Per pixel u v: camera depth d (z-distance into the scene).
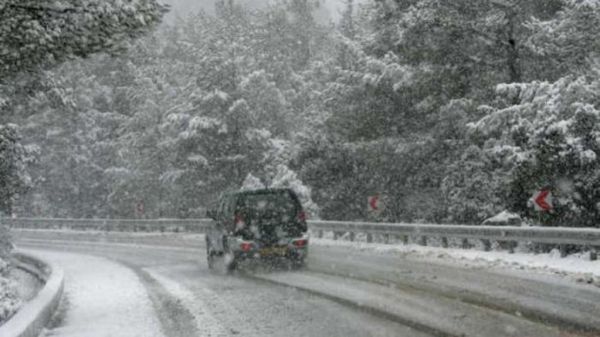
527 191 19.12
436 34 26.39
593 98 18.69
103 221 44.25
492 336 8.42
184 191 40.56
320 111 35.28
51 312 11.26
